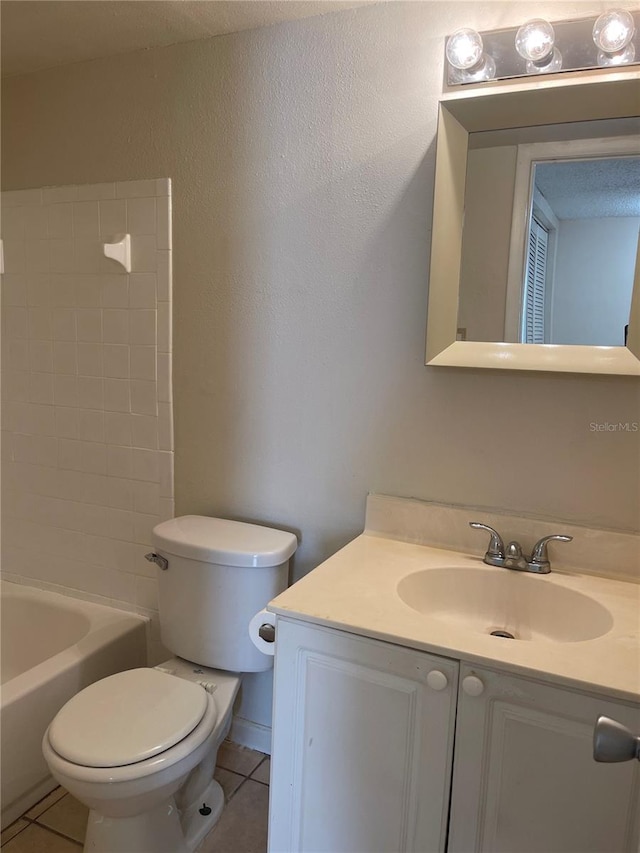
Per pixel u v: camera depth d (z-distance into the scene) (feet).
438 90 4.83
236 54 5.52
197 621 5.47
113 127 6.17
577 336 4.60
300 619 3.95
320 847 4.17
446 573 4.78
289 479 5.83
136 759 4.20
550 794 3.47
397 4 4.88
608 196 4.45
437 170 4.77
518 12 4.54
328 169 5.28
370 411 5.40
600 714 3.27
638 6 4.27
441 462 5.19
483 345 4.84
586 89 4.32
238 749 6.39
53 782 5.86
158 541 5.60
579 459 4.75
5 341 7.08
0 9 5.22
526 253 4.68
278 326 5.67
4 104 6.68
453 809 3.71
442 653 3.56
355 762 3.95
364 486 5.52
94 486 6.88
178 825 5.00
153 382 6.34
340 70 5.14
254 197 5.61
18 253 6.83
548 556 4.83
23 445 7.22
